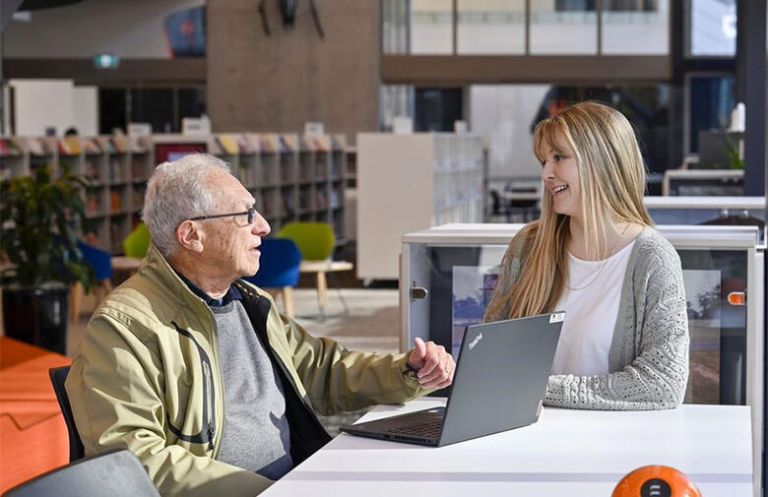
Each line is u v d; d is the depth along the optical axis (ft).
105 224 61.16
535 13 89.25
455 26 89.56
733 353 14.10
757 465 14.10
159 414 10.71
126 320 10.75
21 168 54.65
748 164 37.42
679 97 88.28
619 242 12.55
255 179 65.21
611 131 12.57
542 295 12.75
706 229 15.33
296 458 12.14
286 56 88.79
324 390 12.72
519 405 11.05
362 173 54.24
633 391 11.85
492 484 9.27
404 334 14.75
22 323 32.78
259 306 11.96
